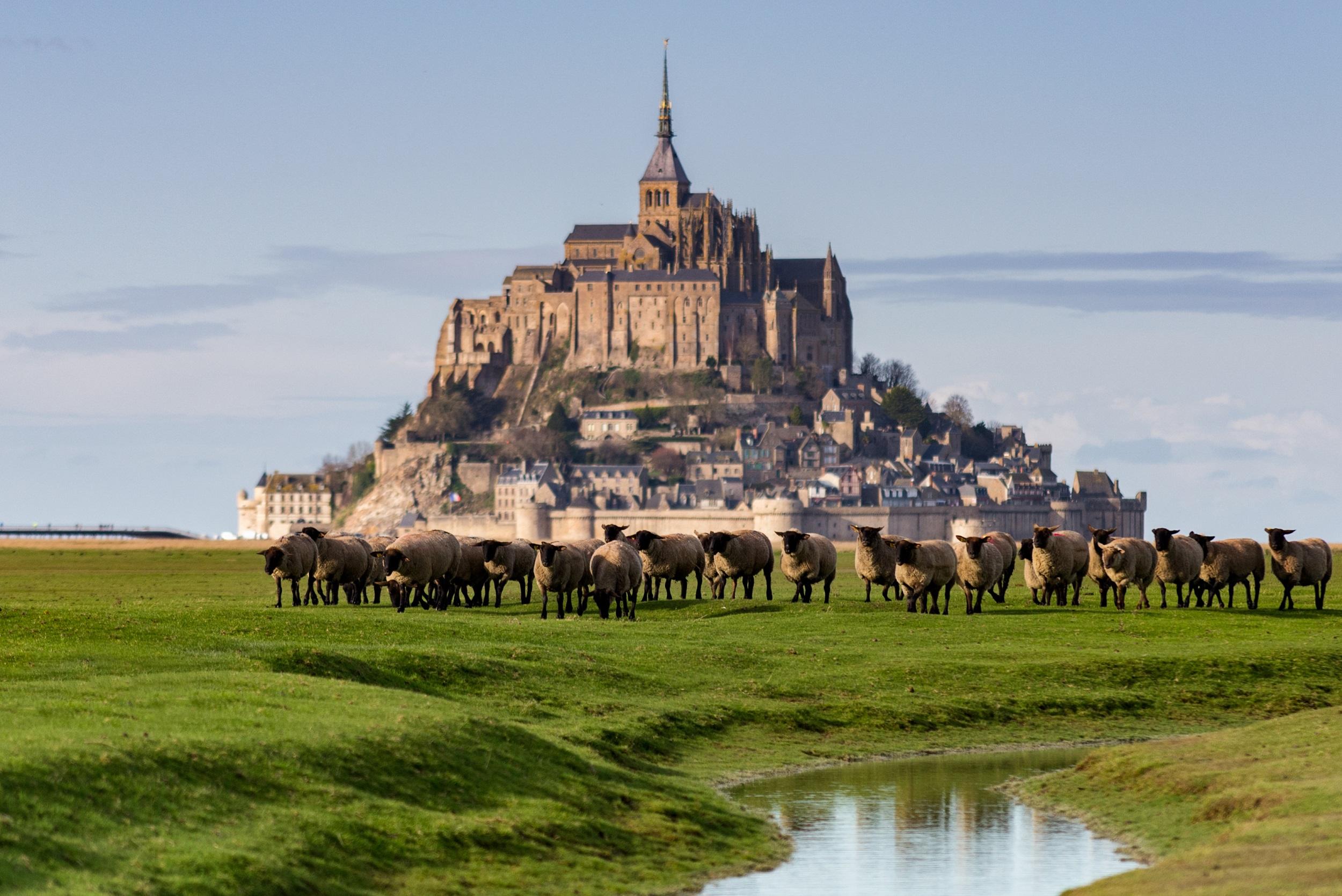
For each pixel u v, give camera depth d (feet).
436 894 174.40
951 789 249.55
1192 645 349.61
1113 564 400.06
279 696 229.66
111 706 212.23
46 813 166.20
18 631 286.05
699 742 271.28
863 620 377.71
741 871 199.21
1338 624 379.55
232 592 523.70
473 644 315.17
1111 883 178.91
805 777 256.73
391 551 394.73
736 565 422.82
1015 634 362.12
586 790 217.56
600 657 314.96
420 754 208.85
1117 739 291.79
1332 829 186.09
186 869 162.50
